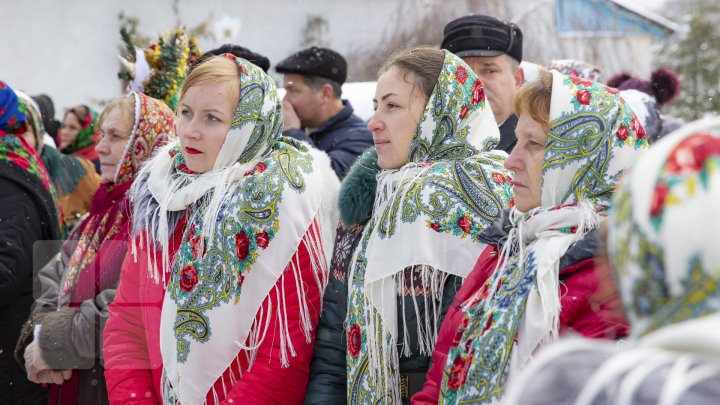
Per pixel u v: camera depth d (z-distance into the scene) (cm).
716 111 1303
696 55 1336
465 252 247
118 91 1105
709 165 101
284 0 1110
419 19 1016
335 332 271
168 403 285
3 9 1091
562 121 211
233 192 286
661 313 104
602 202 207
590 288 194
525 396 109
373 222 263
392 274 251
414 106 265
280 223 280
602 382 101
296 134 445
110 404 295
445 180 255
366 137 461
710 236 99
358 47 1086
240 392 271
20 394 356
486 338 200
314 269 282
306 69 460
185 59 396
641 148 211
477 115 270
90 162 506
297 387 273
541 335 193
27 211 356
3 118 379
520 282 202
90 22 1096
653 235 103
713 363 97
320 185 294
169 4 1092
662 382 97
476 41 354
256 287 277
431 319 250
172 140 349
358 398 252
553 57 930
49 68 1097
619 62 1059
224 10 1105
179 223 297
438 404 222
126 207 330
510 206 250
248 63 299
